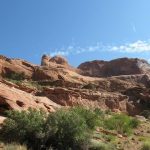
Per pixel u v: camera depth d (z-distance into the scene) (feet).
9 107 68.59
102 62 403.54
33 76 242.78
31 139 53.67
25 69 246.47
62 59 377.30
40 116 57.26
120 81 255.29
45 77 242.58
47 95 136.67
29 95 85.71
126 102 187.93
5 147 47.06
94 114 71.72
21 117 55.11
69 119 56.03
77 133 55.57
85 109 72.13
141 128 102.37
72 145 55.11
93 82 256.11
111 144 64.75
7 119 55.83
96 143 58.18
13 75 231.91
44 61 354.33
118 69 385.09
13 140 52.06
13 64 245.65
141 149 67.41
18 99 74.43
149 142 70.44
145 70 380.58
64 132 55.11
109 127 86.48
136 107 190.90
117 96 183.73
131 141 76.28
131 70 378.53
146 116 162.50
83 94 159.12
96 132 74.18
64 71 274.16
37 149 52.70
